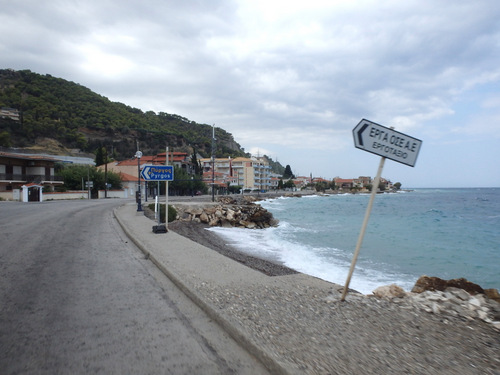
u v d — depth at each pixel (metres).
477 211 47.19
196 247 10.16
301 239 20.75
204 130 171.00
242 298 5.39
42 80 125.31
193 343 4.00
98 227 15.38
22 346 3.82
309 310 4.88
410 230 27.12
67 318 4.70
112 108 135.38
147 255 9.34
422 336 3.99
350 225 30.50
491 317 4.59
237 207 36.47
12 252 9.09
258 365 3.52
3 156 46.66
